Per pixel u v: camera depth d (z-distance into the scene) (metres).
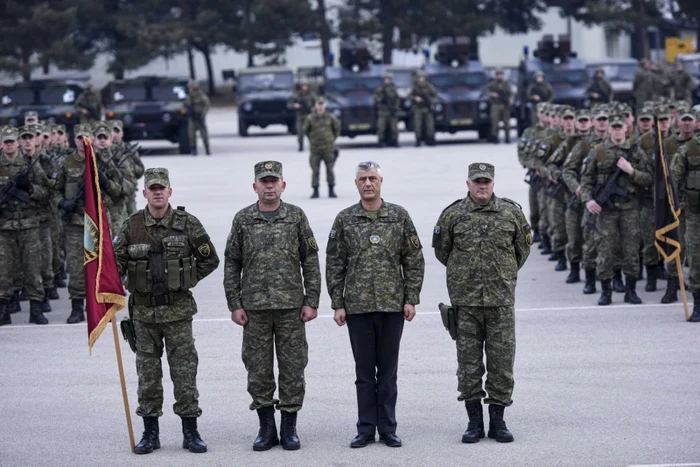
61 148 26.45
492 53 130.12
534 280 24.86
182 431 14.27
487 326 13.43
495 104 63.34
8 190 20.73
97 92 61.84
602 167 21.11
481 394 13.52
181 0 108.50
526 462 12.55
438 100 63.44
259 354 13.37
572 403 14.91
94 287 13.25
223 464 12.80
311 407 15.09
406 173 47.38
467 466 12.47
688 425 13.78
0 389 16.33
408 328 19.84
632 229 21.28
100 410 15.23
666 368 16.56
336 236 13.48
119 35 111.69
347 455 13.02
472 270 13.30
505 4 113.38
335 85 64.44
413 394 15.58
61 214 21.12
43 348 18.98
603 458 12.62
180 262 13.22
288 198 39.56
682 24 111.44
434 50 119.50
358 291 13.27
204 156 60.06
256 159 56.94
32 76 107.31
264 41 108.31
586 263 22.83
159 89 62.12
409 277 13.41
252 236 13.34
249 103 74.19
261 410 13.44
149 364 13.34
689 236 19.78
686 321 19.83
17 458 13.20
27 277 21.11
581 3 110.44
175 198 39.88
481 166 13.35
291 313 13.34
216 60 134.62
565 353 17.67
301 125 61.34
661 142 20.12
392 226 13.34
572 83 65.69
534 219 30.72
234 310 13.40
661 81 64.94
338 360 17.56
